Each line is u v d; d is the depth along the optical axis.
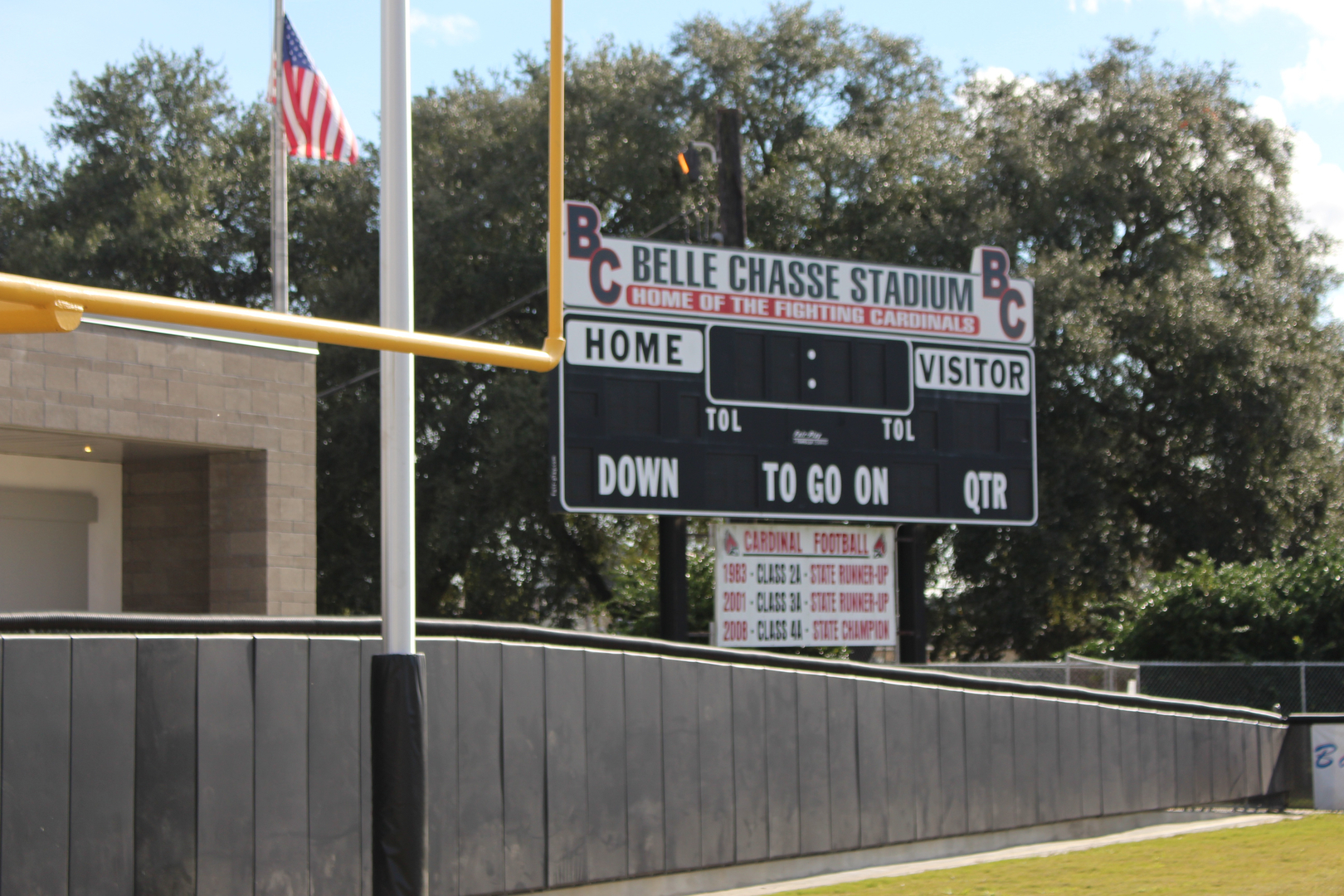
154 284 76.38
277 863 19.02
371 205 69.81
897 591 44.88
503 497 62.59
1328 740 39.31
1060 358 62.06
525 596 67.31
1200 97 74.50
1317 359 70.88
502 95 73.69
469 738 21.23
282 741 19.28
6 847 16.14
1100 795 33.38
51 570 35.84
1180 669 49.62
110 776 17.28
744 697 26.06
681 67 72.69
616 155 68.62
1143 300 67.62
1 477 34.72
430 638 20.83
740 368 39.88
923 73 78.44
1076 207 71.44
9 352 29.19
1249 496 68.75
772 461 40.06
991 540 65.75
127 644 17.59
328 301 67.56
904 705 29.20
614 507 37.69
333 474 66.25
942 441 42.78
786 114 75.75
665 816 24.30
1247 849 28.81
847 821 27.64
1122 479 70.31
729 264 40.00
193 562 36.47
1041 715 32.25
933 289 43.19
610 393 37.97
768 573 40.62
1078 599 67.94
